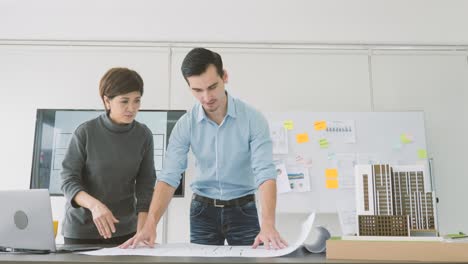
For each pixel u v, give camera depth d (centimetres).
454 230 341
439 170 349
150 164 184
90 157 169
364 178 119
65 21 358
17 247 127
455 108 358
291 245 114
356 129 339
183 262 85
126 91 163
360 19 363
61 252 120
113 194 172
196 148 170
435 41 363
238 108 165
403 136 339
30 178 333
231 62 356
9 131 344
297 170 331
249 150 168
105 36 357
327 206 328
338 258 95
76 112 343
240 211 171
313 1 362
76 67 353
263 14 362
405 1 364
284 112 340
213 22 361
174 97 349
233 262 86
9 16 358
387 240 96
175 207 334
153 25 359
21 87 349
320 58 359
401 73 360
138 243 128
